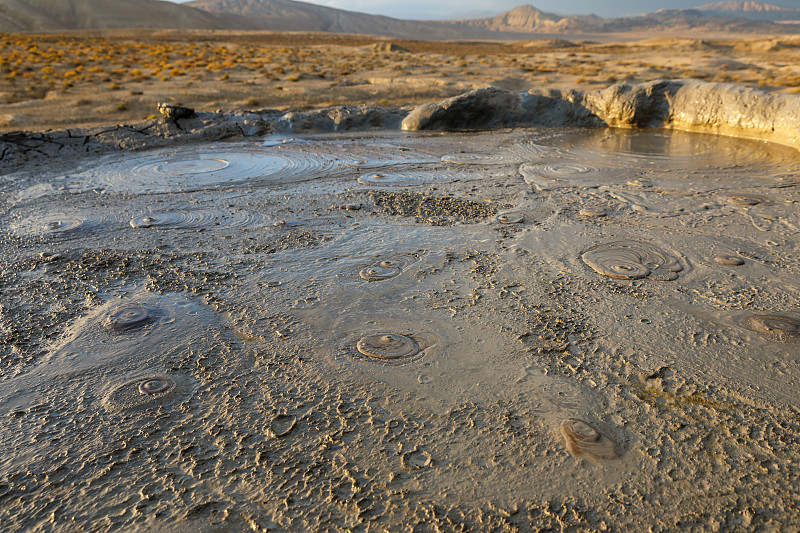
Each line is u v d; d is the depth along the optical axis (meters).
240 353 2.90
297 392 2.55
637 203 5.54
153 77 20.03
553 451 2.12
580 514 1.83
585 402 2.43
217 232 4.89
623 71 23.38
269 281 3.82
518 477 2.00
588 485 1.95
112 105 13.41
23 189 6.64
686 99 10.38
